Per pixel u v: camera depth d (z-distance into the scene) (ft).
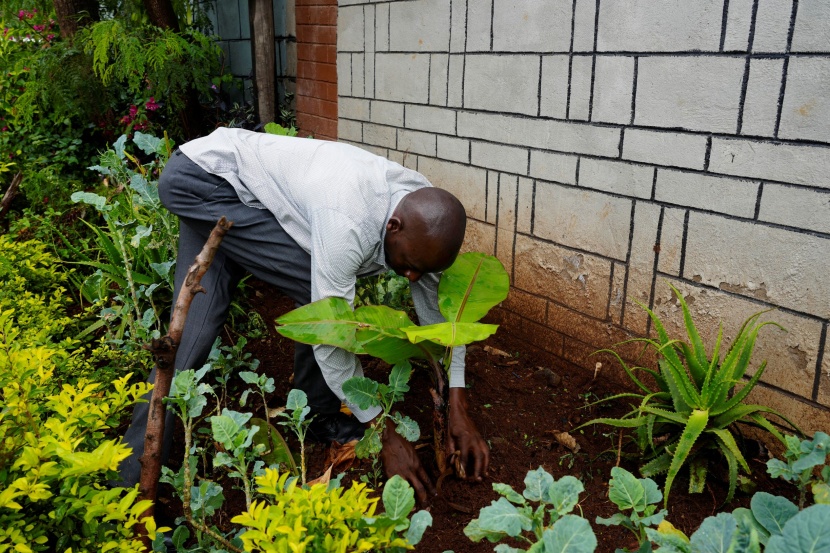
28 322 9.26
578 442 8.48
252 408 9.40
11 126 19.30
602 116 8.96
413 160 12.72
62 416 5.21
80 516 5.04
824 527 3.82
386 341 6.85
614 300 9.36
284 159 7.45
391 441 7.48
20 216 16.70
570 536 4.10
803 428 7.49
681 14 7.80
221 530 7.07
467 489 7.62
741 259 7.73
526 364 10.64
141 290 10.10
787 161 7.13
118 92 18.84
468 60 10.94
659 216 8.52
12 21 20.63
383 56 12.98
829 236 6.91
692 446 7.32
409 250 6.69
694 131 7.93
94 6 18.56
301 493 4.61
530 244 10.53
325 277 6.79
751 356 7.86
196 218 7.80
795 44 6.86
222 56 19.52
